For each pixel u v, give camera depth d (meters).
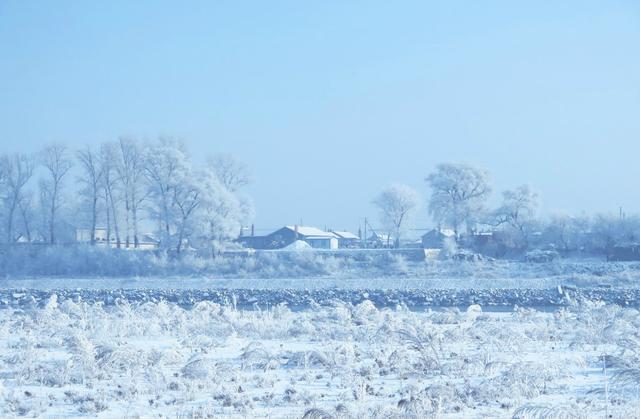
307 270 147.12
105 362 45.31
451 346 54.75
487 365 43.91
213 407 35.41
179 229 158.50
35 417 33.62
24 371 43.72
